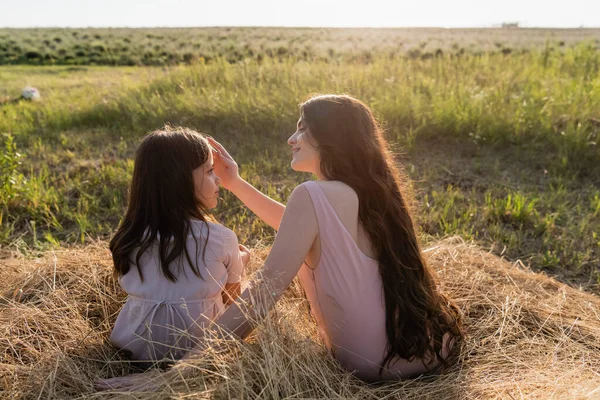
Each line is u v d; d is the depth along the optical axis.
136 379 2.22
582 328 2.92
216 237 2.50
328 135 2.29
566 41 36.72
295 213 2.22
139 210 2.49
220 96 8.06
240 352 2.17
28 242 4.45
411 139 6.60
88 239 4.51
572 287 3.85
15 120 8.32
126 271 2.53
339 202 2.22
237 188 3.13
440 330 2.39
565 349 2.67
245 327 2.28
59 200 5.18
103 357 2.59
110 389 2.19
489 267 3.56
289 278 2.24
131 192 2.57
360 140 2.29
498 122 6.77
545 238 4.54
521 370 2.44
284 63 10.02
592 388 2.09
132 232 2.48
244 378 2.03
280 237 2.23
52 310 2.81
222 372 2.07
